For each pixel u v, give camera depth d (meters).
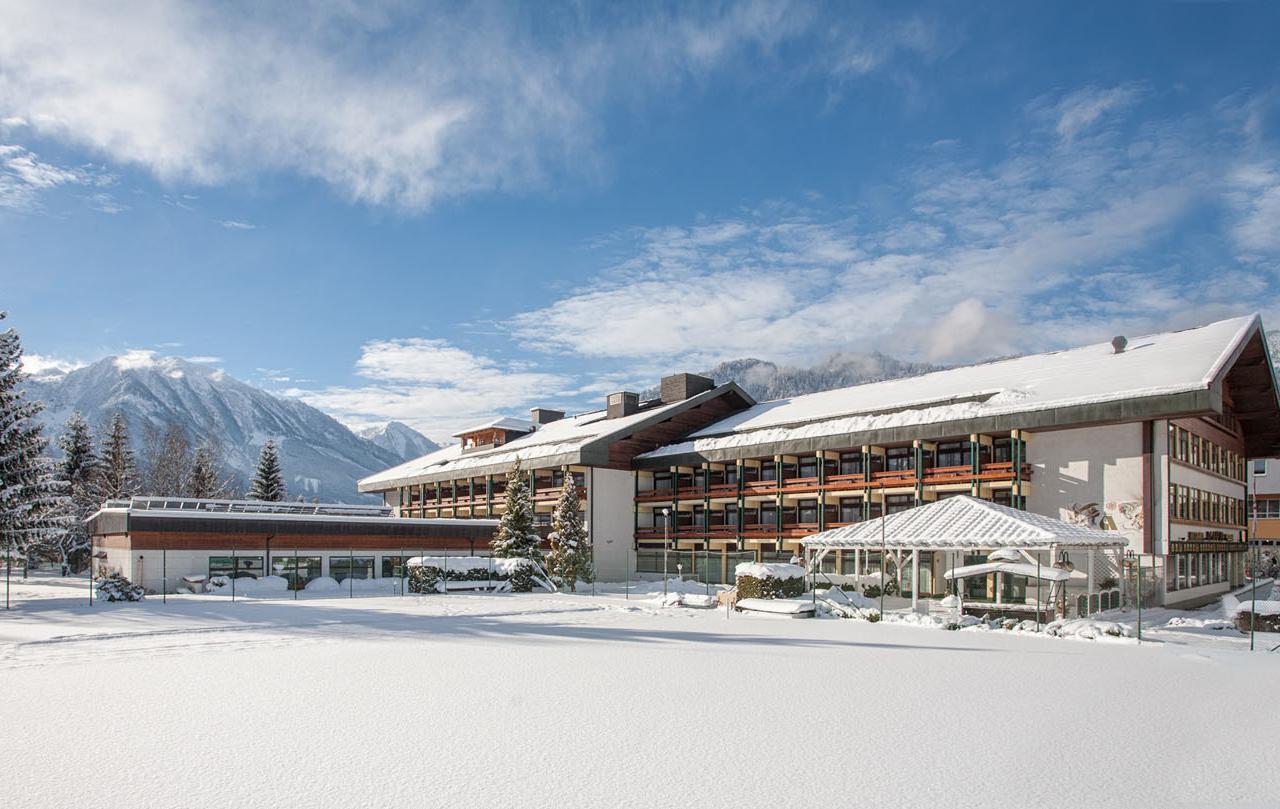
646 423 54.47
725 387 58.75
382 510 62.72
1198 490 38.19
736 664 15.62
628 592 41.34
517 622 25.03
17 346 38.47
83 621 25.22
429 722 10.36
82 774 8.07
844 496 46.06
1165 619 29.39
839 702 11.81
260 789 7.59
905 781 7.96
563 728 10.05
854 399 48.91
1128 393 32.94
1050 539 25.11
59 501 38.06
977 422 37.44
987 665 15.95
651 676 14.05
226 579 40.88
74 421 76.44
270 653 17.27
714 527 51.19
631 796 7.44
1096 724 10.56
